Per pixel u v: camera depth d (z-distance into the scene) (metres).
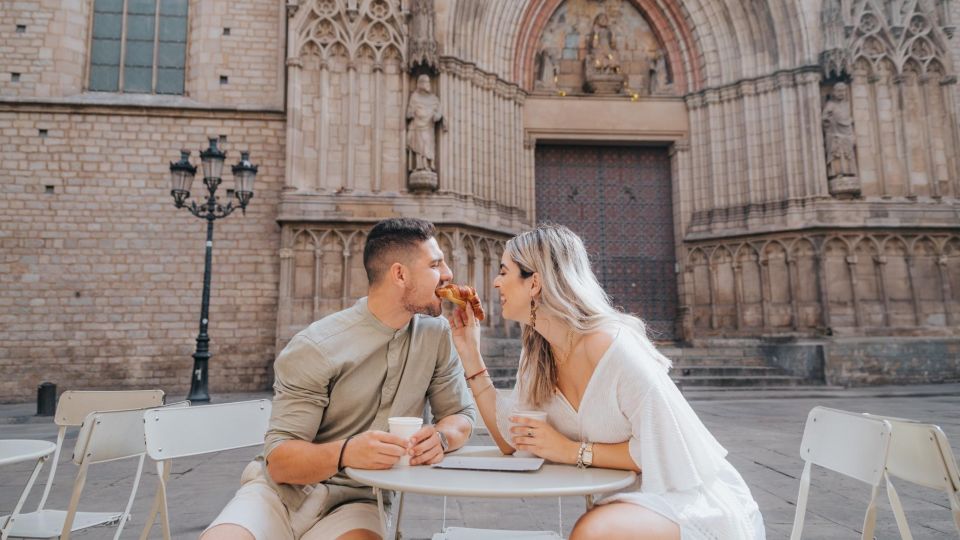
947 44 17.28
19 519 3.27
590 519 1.91
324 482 2.50
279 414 2.39
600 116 18.25
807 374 14.80
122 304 14.93
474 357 2.76
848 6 16.89
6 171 14.97
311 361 2.42
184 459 7.07
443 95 15.52
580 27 18.83
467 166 15.73
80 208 15.11
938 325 15.98
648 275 18.42
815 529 4.27
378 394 2.56
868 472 2.35
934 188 16.64
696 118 18.36
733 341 16.27
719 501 2.04
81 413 3.67
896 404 11.59
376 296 2.51
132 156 15.42
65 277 14.85
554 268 2.40
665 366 2.40
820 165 16.28
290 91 15.09
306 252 14.83
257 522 2.19
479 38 16.70
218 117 15.84
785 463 6.50
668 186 18.95
